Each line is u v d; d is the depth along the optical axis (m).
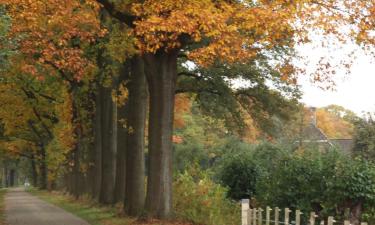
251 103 32.81
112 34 21.48
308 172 17.41
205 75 31.00
